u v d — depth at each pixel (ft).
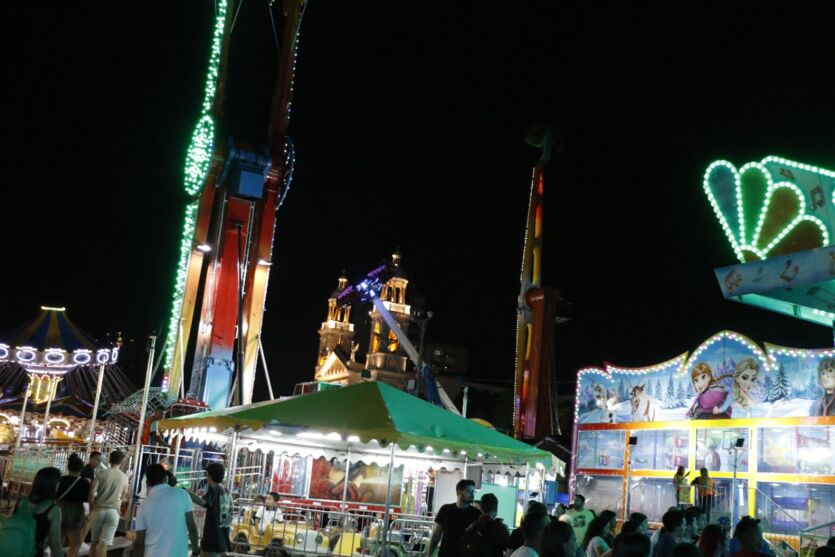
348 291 226.58
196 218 103.81
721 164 62.18
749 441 81.71
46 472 23.70
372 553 46.83
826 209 55.01
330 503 69.46
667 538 29.66
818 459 75.61
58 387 111.24
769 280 53.36
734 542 29.63
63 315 105.91
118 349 104.17
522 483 88.48
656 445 91.09
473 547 27.63
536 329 139.54
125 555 53.11
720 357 86.99
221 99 108.27
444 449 41.37
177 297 101.30
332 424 41.39
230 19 110.83
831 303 58.44
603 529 30.40
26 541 22.25
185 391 111.04
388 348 309.83
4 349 98.48
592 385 101.19
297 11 113.29
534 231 151.02
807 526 74.54
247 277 105.81
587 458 98.89
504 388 279.49
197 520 56.65
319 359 366.22
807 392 78.23
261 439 55.67
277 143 109.60
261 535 47.70
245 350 101.86
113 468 42.34
